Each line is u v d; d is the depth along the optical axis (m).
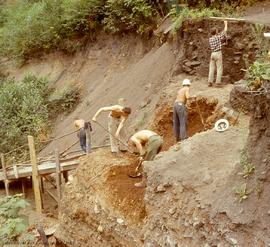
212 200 7.62
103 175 10.61
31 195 16.98
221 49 13.37
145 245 8.62
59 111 22.39
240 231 7.02
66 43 24.30
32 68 26.14
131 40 21.16
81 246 10.72
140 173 10.51
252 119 7.53
